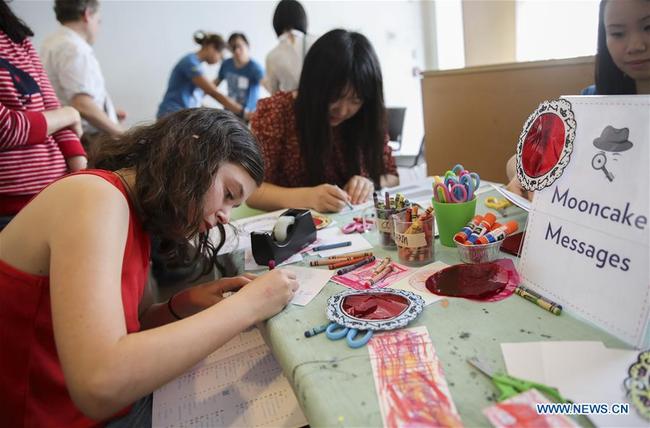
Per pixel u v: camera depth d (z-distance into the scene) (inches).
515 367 17.9
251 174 28.2
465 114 75.3
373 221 40.5
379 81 52.4
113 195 23.6
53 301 20.1
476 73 71.0
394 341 20.6
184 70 126.4
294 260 33.6
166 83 143.9
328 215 44.9
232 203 28.4
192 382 28.8
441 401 16.5
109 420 27.7
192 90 130.3
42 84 49.9
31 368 25.5
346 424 15.9
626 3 29.2
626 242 19.4
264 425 24.6
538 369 17.7
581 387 16.6
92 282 20.0
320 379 18.5
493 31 97.0
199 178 25.3
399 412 16.2
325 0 151.8
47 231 22.4
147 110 144.4
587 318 20.8
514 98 66.8
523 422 15.1
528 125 25.2
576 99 22.3
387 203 34.1
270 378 28.5
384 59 162.1
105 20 134.0
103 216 22.1
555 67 59.9
